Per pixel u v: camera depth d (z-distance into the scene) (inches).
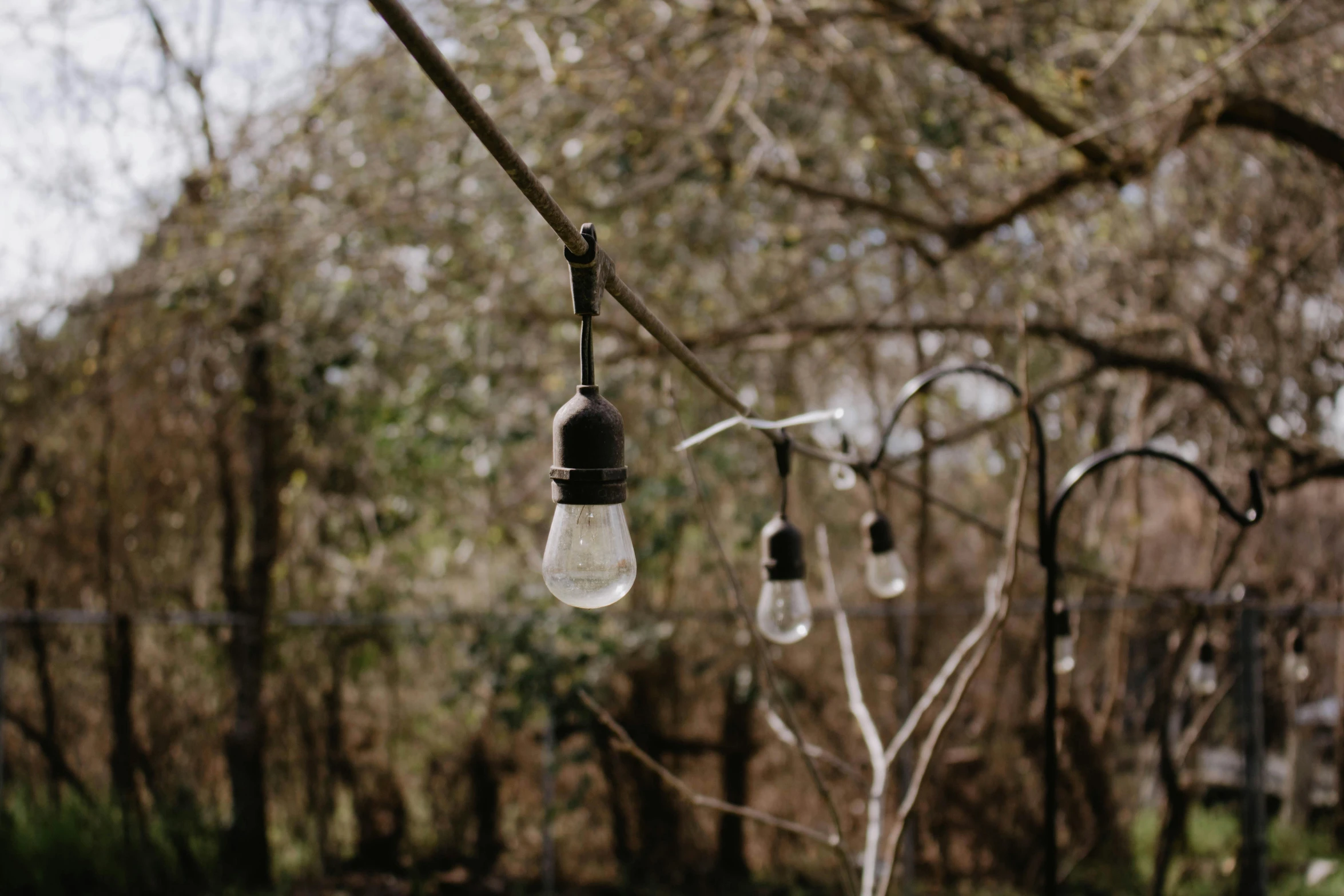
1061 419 263.3
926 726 230.5
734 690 230.2
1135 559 236.1
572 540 47.5
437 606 259.1
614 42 201.2
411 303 219.6
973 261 243.4
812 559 256.4
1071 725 223.5
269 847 234.7
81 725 240.4
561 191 212.8
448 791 235.9
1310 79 191.5
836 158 248.7
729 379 237.9
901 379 273.0
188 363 241.0
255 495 238.7
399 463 235.9
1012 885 221.3
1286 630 227.6
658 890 223.0
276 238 215.8
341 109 221.6
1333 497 234.2
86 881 224.7
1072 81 166.1
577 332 222.8
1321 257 213.9
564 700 220.2
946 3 199.3
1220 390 192.1
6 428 243.3
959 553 267.9
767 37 187.6
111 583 244.8
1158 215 241.3
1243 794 205.0
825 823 226.7
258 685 235.8
